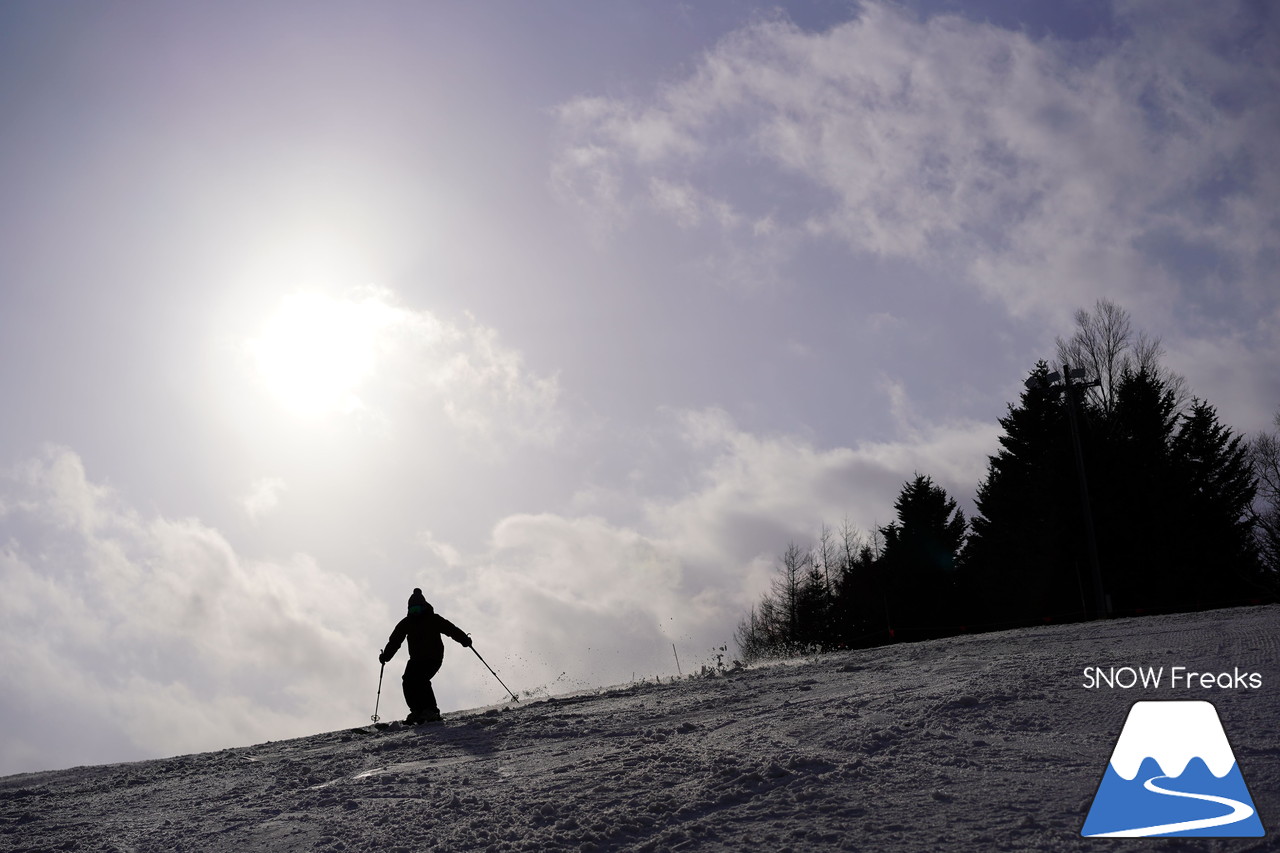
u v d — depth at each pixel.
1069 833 4.95
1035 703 8.20
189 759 12.46
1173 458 47.50
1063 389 39.00
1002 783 5.96
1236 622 14.23
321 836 6.68
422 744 10.73
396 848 6.09
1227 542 45.94
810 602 64.75
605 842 5.72
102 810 8.74
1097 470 47.16
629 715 11.06
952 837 5.05
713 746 8.09
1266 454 53.19
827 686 11.72
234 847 6.68
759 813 5.87
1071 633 16.23
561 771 7.94
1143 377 49.25
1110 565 46.16
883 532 56.22
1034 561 47.19
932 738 7.32
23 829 8.14
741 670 16.62
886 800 5.84
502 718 12.39
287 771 9.77
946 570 53.41
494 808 6.77
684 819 5.99
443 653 14.98
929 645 18.30
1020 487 49.56
